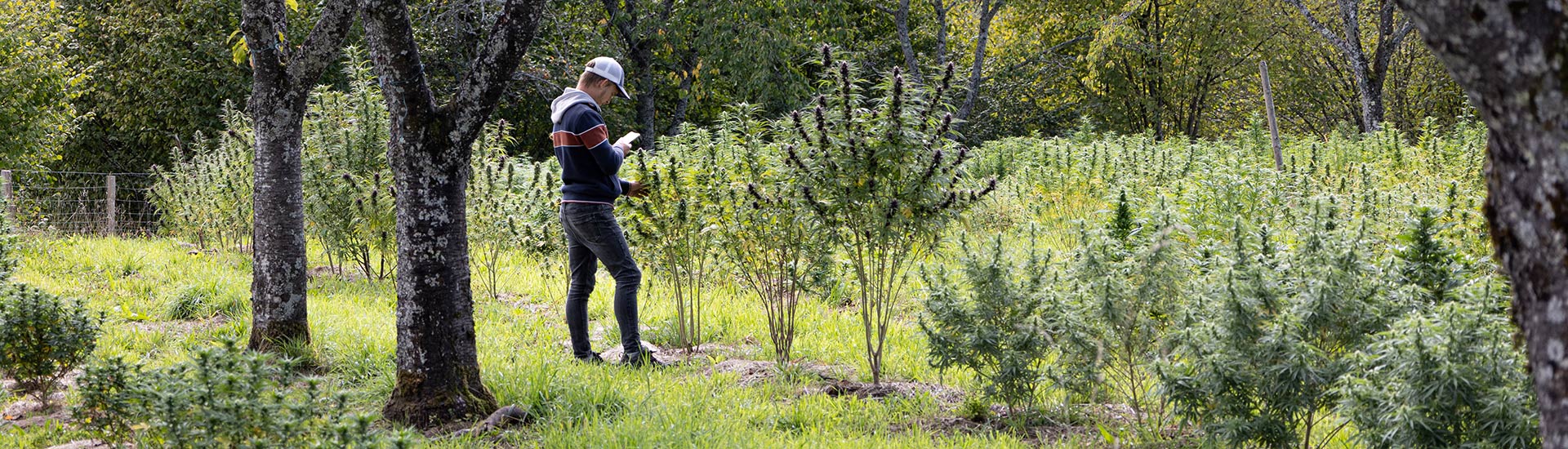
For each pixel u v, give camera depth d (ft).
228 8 77.51
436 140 16.44
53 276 31.37
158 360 21.30
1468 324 12.63
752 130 22.65
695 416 17.26
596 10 87.04
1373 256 17.46
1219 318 14.49
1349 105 119.65
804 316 27.25
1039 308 16.97
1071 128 116.67
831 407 18.52
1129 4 105.09
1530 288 7.42
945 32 98.99
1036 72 115.34
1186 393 14.73
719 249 25.52
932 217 20.18
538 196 31.53
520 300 30.35
